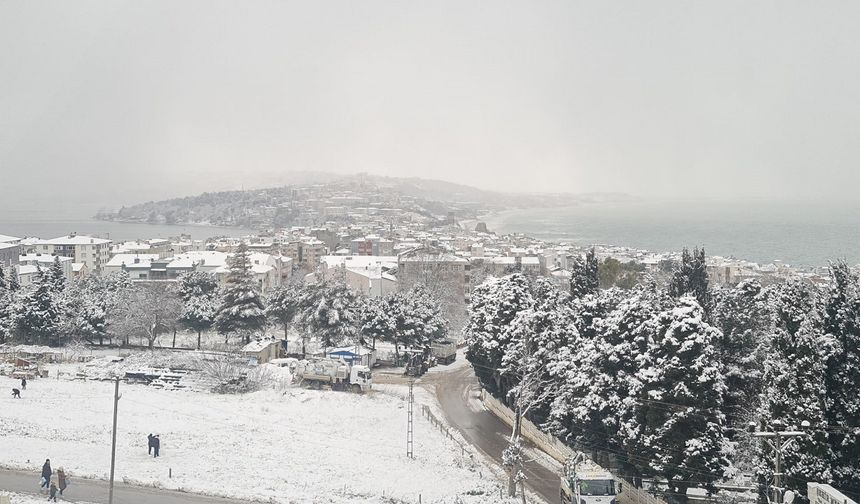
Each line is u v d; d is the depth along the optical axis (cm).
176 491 6228
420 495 6500
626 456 7075
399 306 13462
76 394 10238
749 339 7769
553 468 7744
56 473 6475
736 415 7350
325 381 11406
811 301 6675
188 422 8988
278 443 8225
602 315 8638
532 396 8288
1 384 10581
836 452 5653
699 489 6894
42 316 13425
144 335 14188
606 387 7288
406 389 11562
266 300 15350
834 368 5831
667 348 6544
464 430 9350
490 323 10669
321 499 6144
